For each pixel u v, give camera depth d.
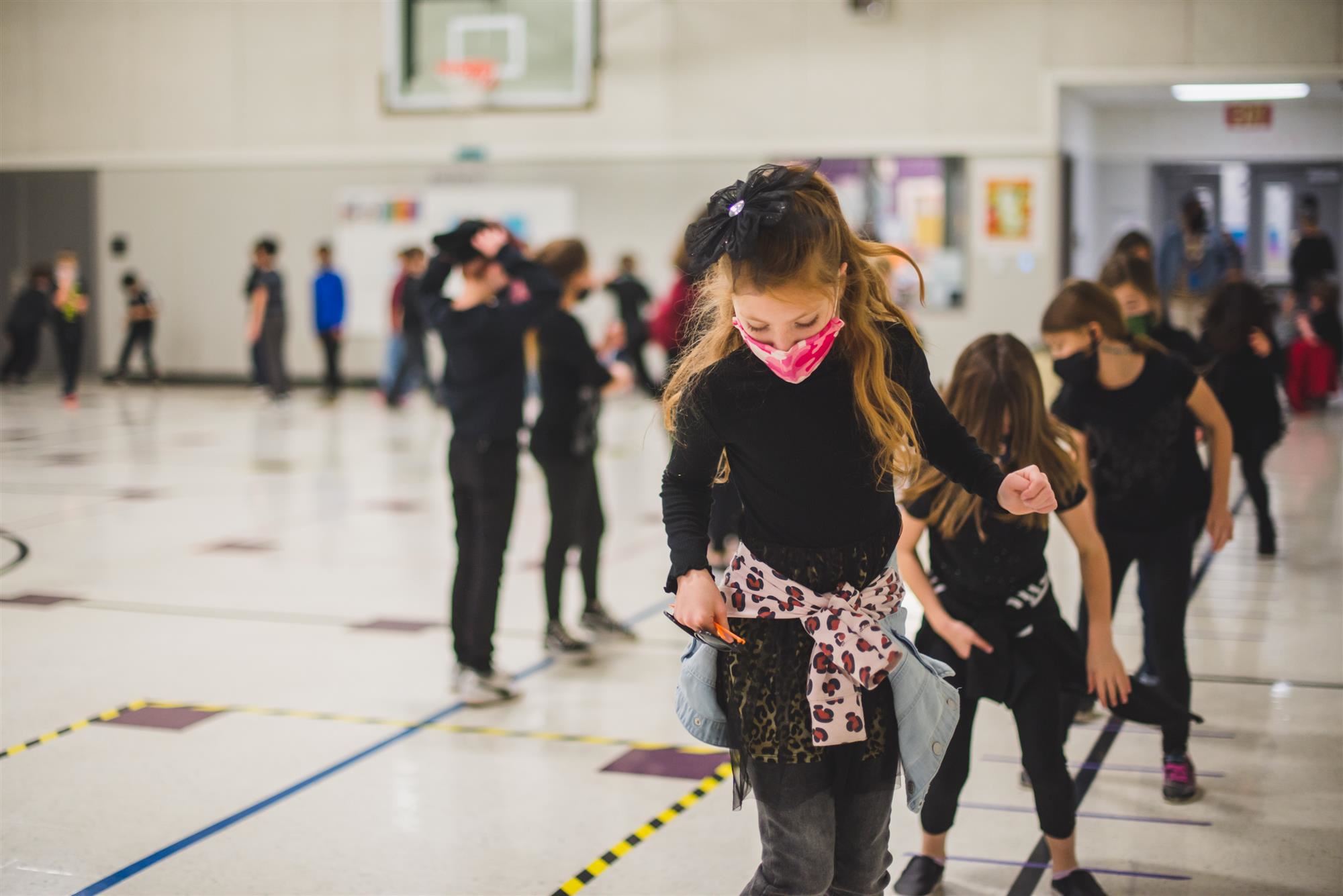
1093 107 17.97
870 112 16.00
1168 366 3.40
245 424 13.34
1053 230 15.61
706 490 2.07
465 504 4.29
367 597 5.75
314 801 3.37
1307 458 10.02
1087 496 2.78
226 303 18.47
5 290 19.28
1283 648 4.79
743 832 3.16
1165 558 3.44
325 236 17.98
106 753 3.73
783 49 16.22
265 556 6.64
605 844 3.09
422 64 17.45
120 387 17.97
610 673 4.61
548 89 17.02
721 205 1.88
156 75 18.45
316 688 4.39
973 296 15.85
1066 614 5.34
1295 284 14.43
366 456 10.65
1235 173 18.12
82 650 4.86
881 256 1.99
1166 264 11.10
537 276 4.26
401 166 17.61
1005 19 15.52
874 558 2.01
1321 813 3.25
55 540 7.04
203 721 4.03
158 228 18.66
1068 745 3.80
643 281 16.61
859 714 1.96
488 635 4.24
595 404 4.88
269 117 18.05
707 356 2.00
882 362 1.94
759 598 1.99
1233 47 14.93
